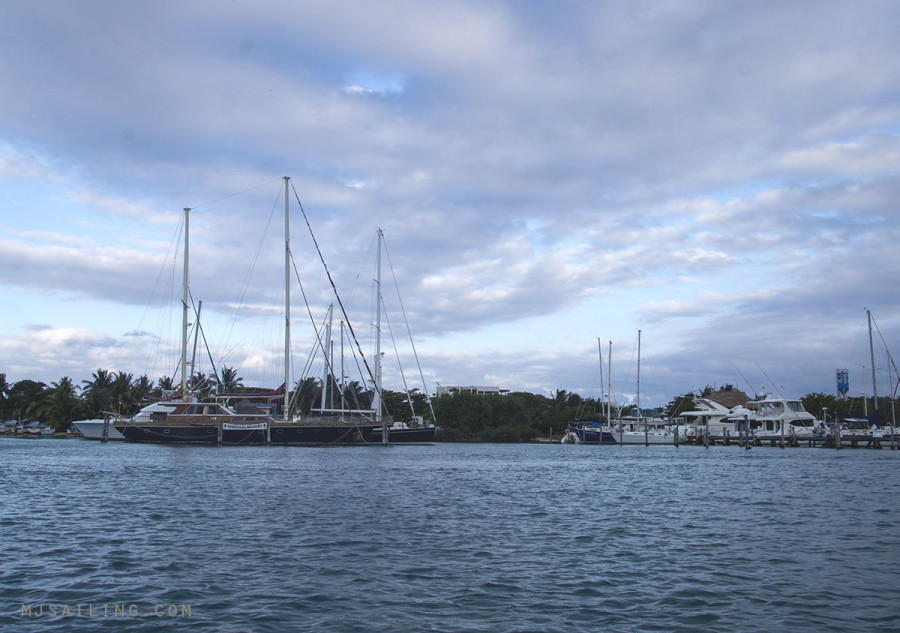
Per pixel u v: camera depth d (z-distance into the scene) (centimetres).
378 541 2175
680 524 2612
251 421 7850
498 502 3222
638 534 2380
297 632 1317
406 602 1516
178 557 1916
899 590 1656
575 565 1884
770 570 1847
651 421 12700
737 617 1438
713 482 4375
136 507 2858
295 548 2047
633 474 5034
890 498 3462
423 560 1922
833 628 1379
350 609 1462
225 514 2680
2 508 2823
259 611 1441
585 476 4816
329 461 5819
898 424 10969
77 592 1571
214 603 1495
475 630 1338
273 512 2742
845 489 3912
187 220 8462
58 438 11619
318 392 10800
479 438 12912
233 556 1934
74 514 2666
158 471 4581
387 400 13050
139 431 7862
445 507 2994
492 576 1752
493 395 13512
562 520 2686
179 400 8106
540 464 6103
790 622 1411
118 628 1335
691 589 1645
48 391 13775
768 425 10175
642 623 1394
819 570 1850
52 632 1312
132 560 1877
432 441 8512
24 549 2011
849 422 9856
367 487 3722
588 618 1419
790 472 5200
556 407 16375
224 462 5500
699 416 11175
